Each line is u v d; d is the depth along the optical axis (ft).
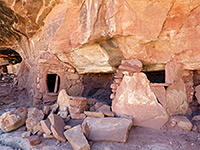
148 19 8.90
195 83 11.44
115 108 11.37
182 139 8.70
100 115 10.20
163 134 9.42
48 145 8.79
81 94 18.22
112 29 9.59
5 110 18.60
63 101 12.96
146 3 8.39
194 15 8.64
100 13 9.61
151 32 9.21
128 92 10.98
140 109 10.59
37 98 17.65
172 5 8.30
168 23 8.99
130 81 11.06
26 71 27.50
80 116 11.47
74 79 18.08
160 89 10.75
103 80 19.22
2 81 32.42
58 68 17.63
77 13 11.16
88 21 10.27
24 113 11.99
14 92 24.08
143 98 10.67
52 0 12.27
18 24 17.84
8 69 39.60
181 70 11.04
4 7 15.21
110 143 8.69
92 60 14.51
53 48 14.58
